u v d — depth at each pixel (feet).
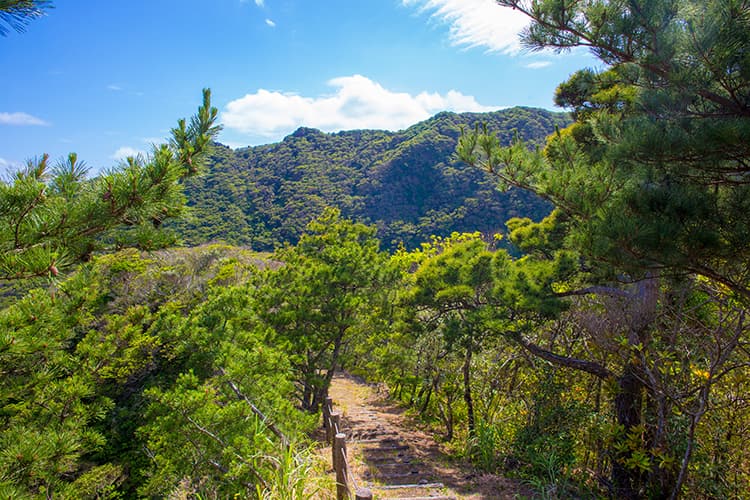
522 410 29.01
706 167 13.26
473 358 34.01
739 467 19.54
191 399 21.27
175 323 29.81
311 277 40.37
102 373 28.14
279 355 26.71
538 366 28.60
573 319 26.71
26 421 21.75
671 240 12.33
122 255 40.57
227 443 20.13
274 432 21.36
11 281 9.29
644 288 21.36
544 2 15.47
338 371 69.36
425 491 20.75
